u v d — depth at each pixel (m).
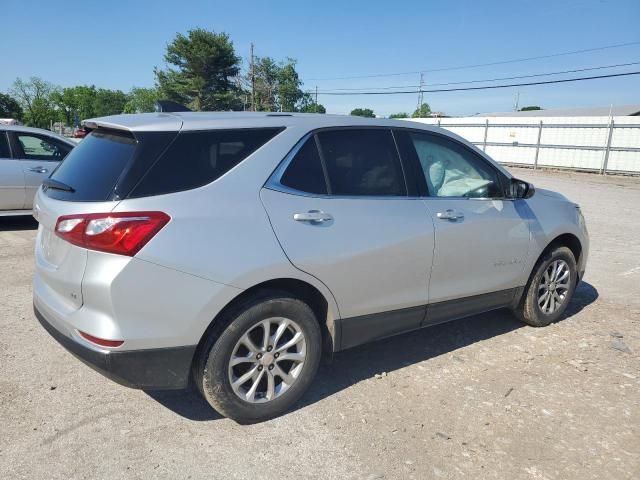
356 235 3.36
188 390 3.54
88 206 2.75
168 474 2.70
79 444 2.91
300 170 3.27
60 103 106.75
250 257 2.94
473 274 4.10
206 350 2.96
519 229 4.37
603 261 7.50
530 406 3.44
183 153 2.92
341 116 3.67
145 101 99.81
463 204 4.01
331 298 3.31
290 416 3.26
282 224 3.08
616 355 4.27
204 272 2.82
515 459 2.90
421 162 3.90
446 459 2.88
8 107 86.75
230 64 59.69
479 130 30.23
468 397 3.54
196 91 58.78
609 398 3.57
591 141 25.86
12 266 6.25
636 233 9.81
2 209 8.15
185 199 2.83
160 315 2.76
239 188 3.01
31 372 3.68
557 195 5.03
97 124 3.25
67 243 2.84
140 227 2.68
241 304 3.00
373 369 3.93
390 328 3.70
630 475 2.79
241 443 2.98
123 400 3.37
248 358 3.09
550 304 4.86
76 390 3.47
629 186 20.09
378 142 3.70
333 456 2.89
